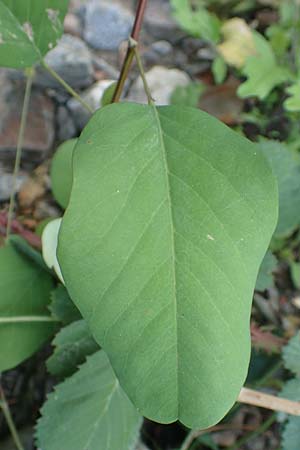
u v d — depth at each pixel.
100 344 0.19
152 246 0.19
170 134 0.20
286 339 0.33
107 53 0.45
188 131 0.20
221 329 0.19
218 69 0.43
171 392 0.19
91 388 0.26
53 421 0.26
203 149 0.20
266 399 0.26
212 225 0.19
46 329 0.28
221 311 0.19
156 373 0.19
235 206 0.19
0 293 0.28
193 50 0.47
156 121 0.20
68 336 0.27
